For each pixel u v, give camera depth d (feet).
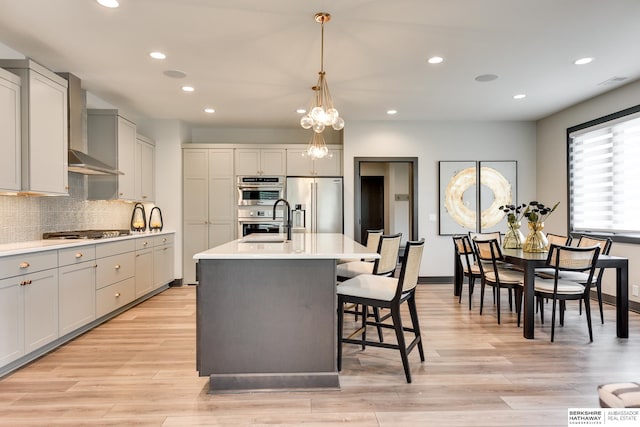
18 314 8.16
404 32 9.49
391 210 28.37
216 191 18.47
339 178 18.28
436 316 12.68
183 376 7.98
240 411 6.53
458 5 8.25
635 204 13.42
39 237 11.60
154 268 15.51
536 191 18.93
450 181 18.74
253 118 18.08
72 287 10.03
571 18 8.84
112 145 14.32
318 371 7.38
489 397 7.01
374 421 6.20
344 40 9.93
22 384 7.58
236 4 8.18
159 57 10.94
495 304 14.40
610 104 14.25
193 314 12.97
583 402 6.81
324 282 7.39
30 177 9.55
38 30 9.30
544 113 17.44
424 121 18.72
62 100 10.94
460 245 14.66
